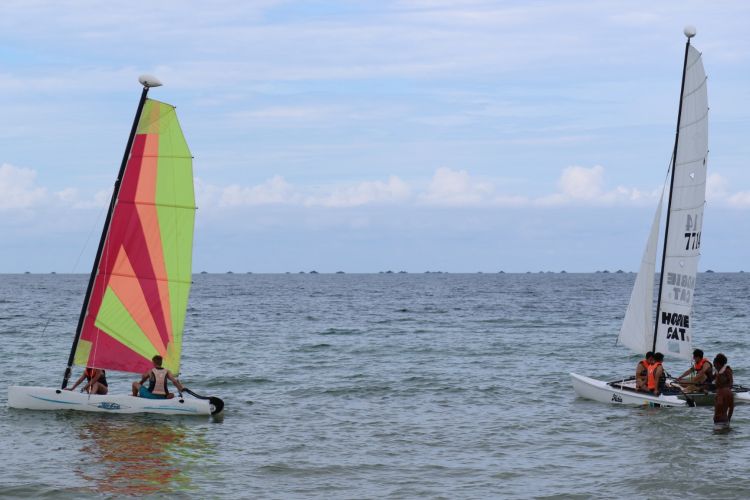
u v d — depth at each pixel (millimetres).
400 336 55594
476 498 17141
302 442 22062
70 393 24797
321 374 35719
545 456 20688
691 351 27266
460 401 28859
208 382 33188
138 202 24578
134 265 24719
